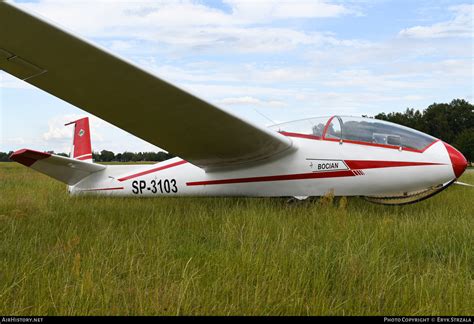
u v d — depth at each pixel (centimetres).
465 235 366
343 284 254
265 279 248
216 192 652
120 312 212
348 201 643
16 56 380
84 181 758
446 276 263
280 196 606
